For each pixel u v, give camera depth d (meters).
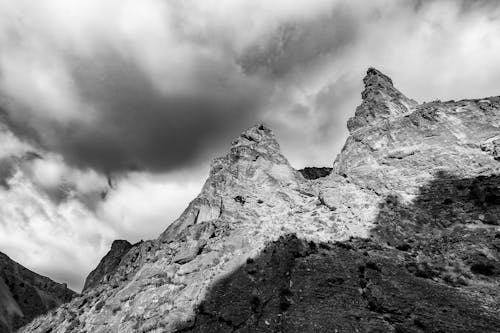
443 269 42.94
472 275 41.28
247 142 86.94
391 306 36.66
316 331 34.59
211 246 59.06
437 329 32.84
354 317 35.91
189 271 53.78
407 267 43.66
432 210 54.03
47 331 59.25
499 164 56.03
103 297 59.66
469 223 49.50
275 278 44.09
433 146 65.00
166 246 64.94
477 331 31.88
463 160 59.88
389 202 58.28
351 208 60.72
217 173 79.50
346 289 40.53
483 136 62.22
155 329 43.22
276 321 37.59
